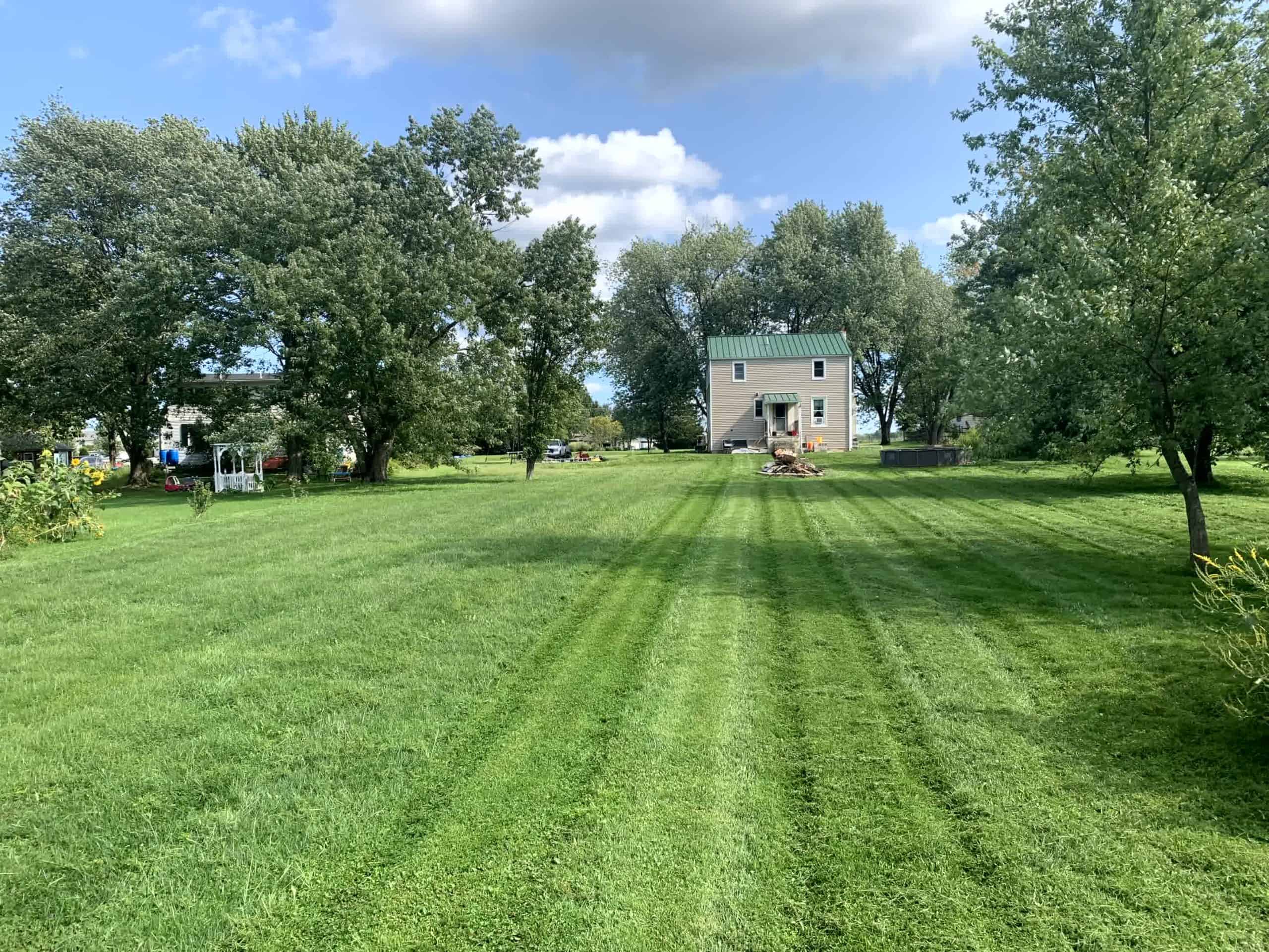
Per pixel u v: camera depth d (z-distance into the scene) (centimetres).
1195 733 421
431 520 1441
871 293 5088
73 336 2791
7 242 2881
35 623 712
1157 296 742
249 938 275
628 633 649
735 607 728
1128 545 984
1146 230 771
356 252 2488
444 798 371
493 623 677
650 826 343
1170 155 973
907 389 5234
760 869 310
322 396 2559
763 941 269
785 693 504
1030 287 845
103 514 1872
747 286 5647
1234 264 707
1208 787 365
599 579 862
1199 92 1073
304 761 411
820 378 4697
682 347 5566
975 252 3016
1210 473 1598
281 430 2441
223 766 407
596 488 2122
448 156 2766
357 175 2833
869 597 755
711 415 4772
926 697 487
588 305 2795
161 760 414
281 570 948
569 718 468
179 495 2680
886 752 412
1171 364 757
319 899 296
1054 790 366
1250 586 724
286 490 2688
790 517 1388
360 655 594
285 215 2541
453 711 481
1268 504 1286
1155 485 1688
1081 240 812
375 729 452
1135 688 489
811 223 5816
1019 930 270
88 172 2953
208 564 1014
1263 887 289
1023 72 1528
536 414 2830
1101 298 746
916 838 329
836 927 275
